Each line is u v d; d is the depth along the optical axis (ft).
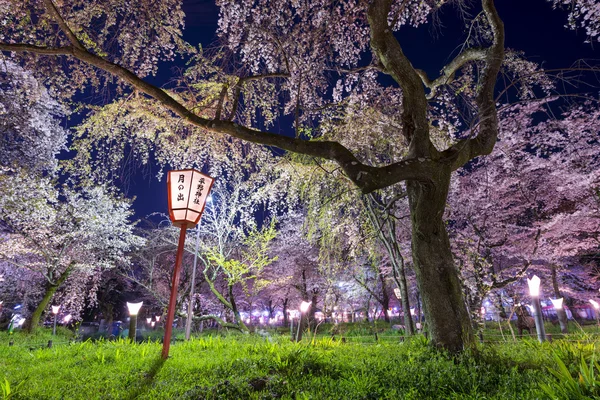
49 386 17.13
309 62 31.42
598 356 16.44
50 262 75.10
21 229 67.72
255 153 34.06
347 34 32.55
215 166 35.42
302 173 39.58
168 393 14.96
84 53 21.85
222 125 22.89
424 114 22.09
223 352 25.45
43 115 60.49
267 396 14.12
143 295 116.06
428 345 21.22
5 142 60.18
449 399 12.94
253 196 46.16
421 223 22.18
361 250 50.62
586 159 49.49
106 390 16.38
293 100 33.45
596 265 66.33
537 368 16.61
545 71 21.35
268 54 30.89
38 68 26.50
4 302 93.81
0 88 54.44
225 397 14.32
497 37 25.53
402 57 21.53
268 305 131.23
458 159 21.97
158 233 86.48
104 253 82.79
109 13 25.64
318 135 38.52
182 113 22.94
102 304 110.93
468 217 50.70
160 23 26.37
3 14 24.66
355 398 13.38
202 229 65.51
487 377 14.96
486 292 43.52
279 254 94.68
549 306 87.20
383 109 40.24
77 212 71.92
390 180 19.70
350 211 45.37
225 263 59.88
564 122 50.60
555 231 50.62
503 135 51.26
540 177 56.80
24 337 60.95
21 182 56.08
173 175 23.85
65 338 69.56
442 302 21.04
